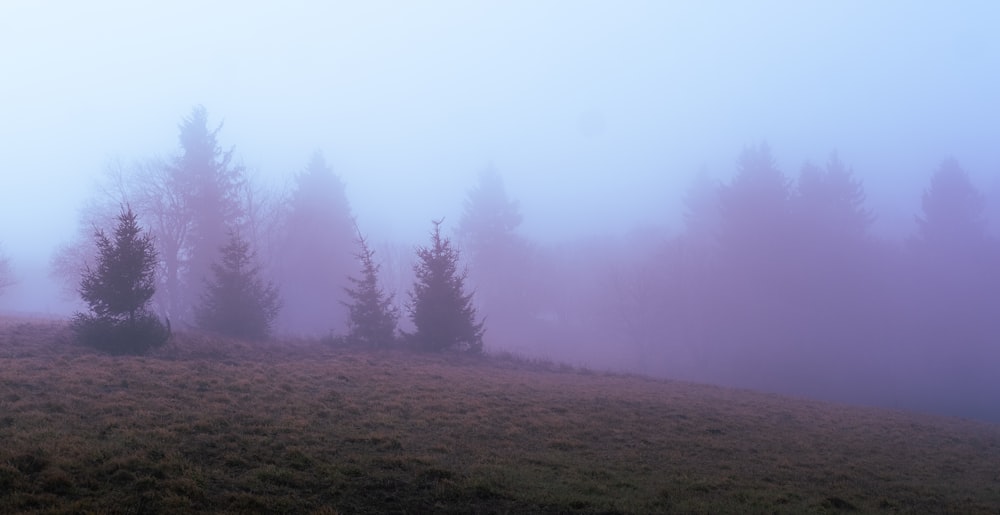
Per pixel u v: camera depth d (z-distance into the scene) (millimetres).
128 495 9164
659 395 25688
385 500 10219
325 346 32406
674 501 11289
